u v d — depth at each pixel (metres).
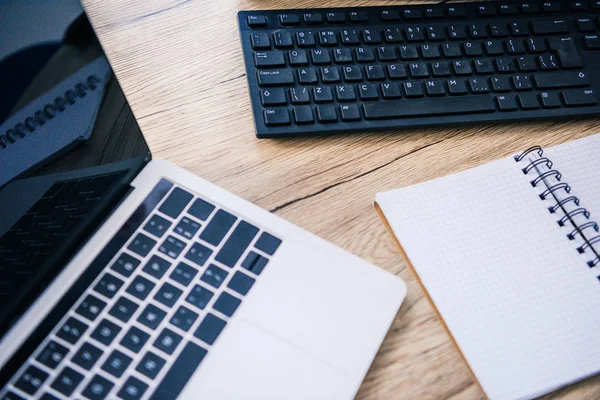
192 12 0.59
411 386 0.42
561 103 0.54
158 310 0.42
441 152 0.53
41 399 0.39
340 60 0.54
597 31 0.59
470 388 0.43
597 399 0.42
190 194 0.47
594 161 0.53
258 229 0.46
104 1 0.59
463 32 0.57
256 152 0.52
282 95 0.52
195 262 0.44
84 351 0.40
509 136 0.55
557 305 0.45
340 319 0.43
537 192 0.51
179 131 0.53
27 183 0.40
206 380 0.40
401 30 0.56
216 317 0.42
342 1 0.61
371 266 0.45
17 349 0.40
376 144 0.53
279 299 0.43
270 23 0.56
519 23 0.58
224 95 0.55
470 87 0.54
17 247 0.40
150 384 0.40
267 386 0.40
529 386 0.42
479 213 0.50
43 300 0.42
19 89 0.38
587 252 0.48
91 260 0.44
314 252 0.45
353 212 0.50
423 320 0.45
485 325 0.44
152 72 0.56
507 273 0.47
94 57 0.41
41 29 0.38
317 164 0.52
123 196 0.46
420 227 0.49
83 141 0.43
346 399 0.40
